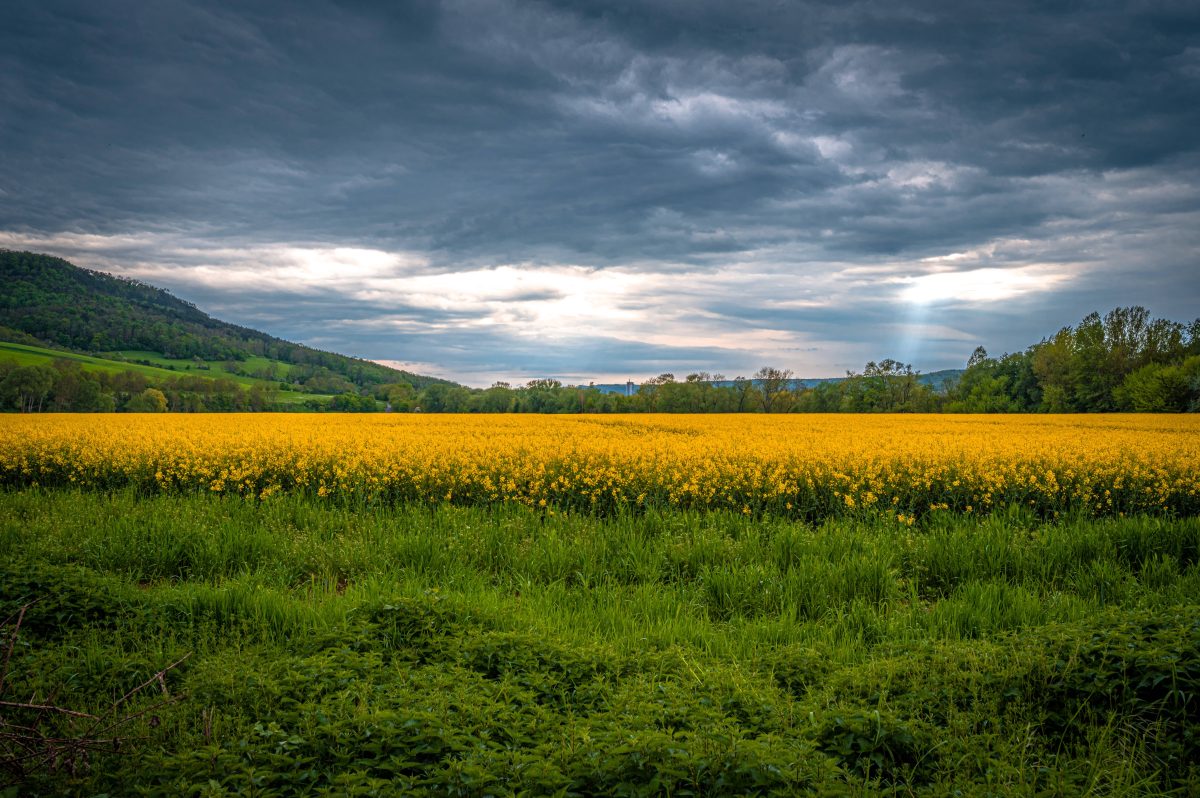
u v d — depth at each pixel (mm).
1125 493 14062
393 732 4574
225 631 7066
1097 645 5766
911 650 6508
